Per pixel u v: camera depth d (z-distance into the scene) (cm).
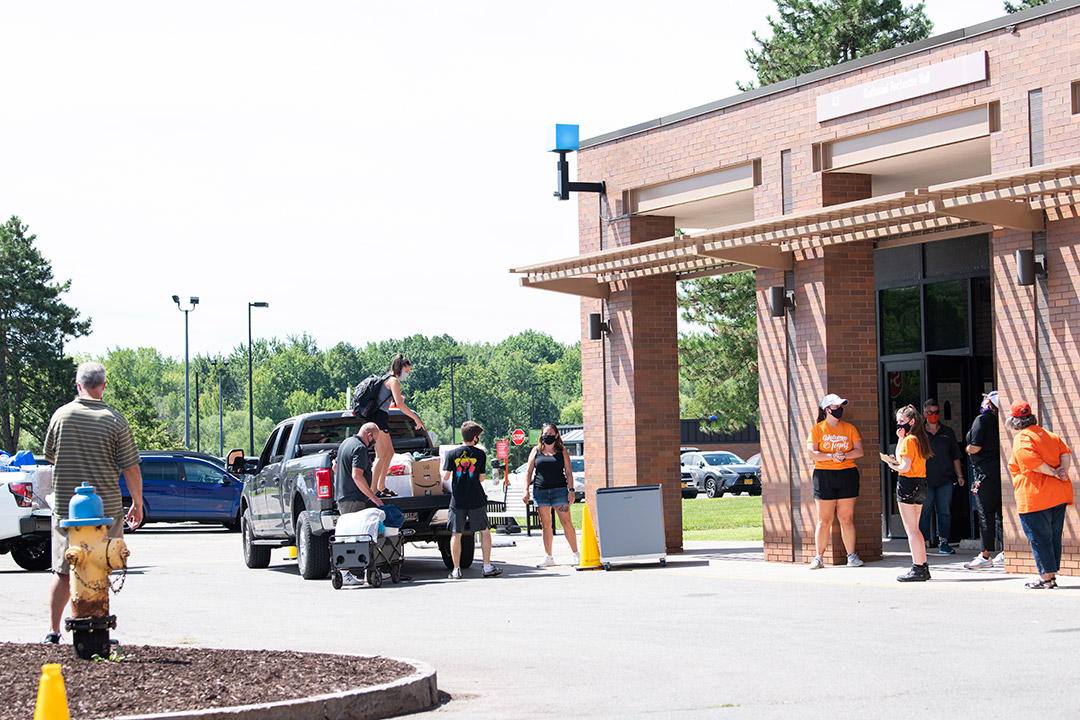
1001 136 1452
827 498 1583
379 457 1612
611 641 1034
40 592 1555
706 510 3319
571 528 1769
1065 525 1389
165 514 3067
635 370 1944
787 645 982
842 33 3947
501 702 797
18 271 7294
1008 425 1442
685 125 1859
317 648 1031
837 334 1645
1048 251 1403
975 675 830
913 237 1659
